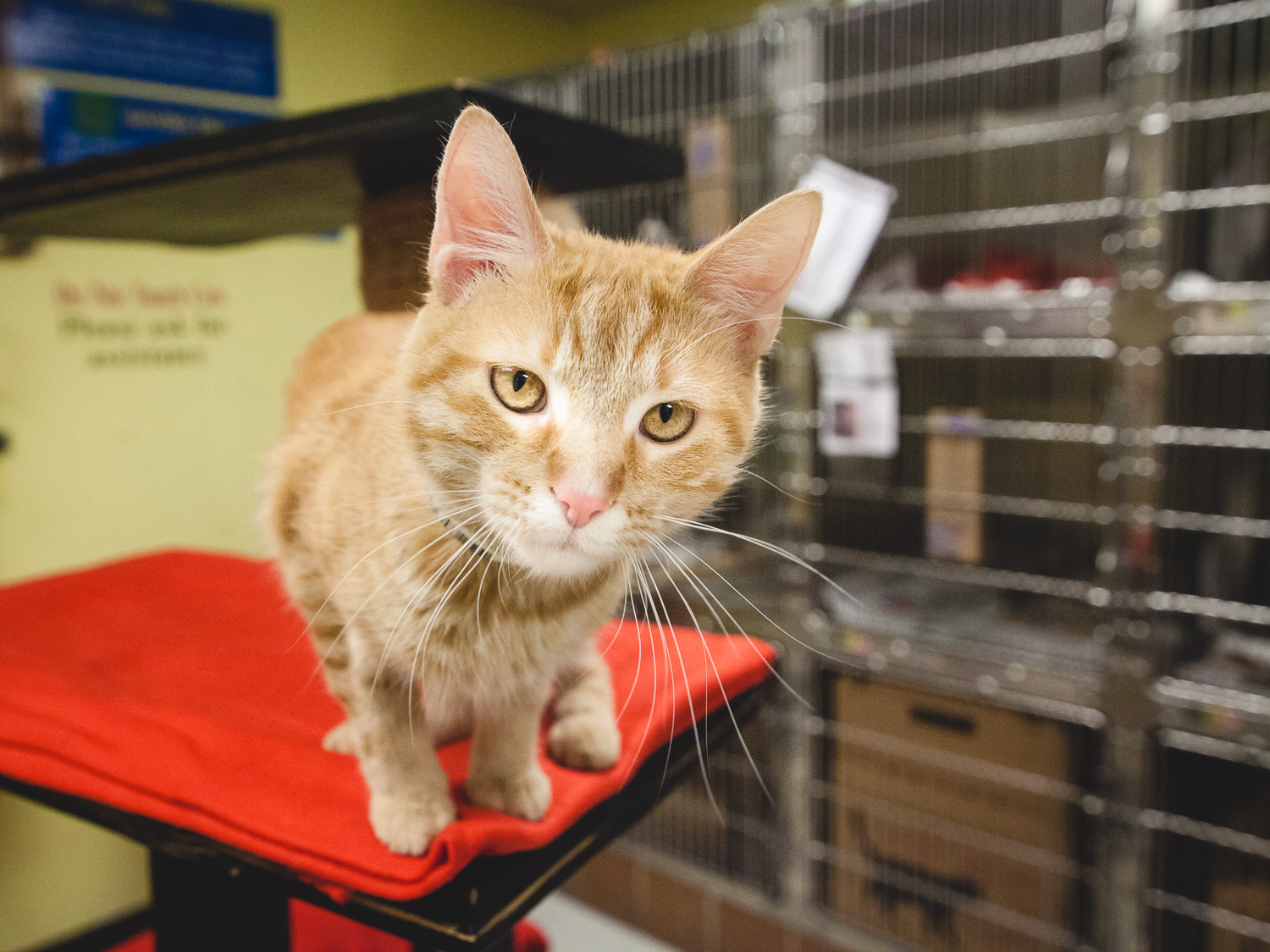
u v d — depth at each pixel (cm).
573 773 72
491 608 64
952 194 166
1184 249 136
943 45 158
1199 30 129
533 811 65
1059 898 150
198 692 93
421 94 67
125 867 184
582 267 64
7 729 83
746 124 169
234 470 193
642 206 168
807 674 170
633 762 72
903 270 167
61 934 175
